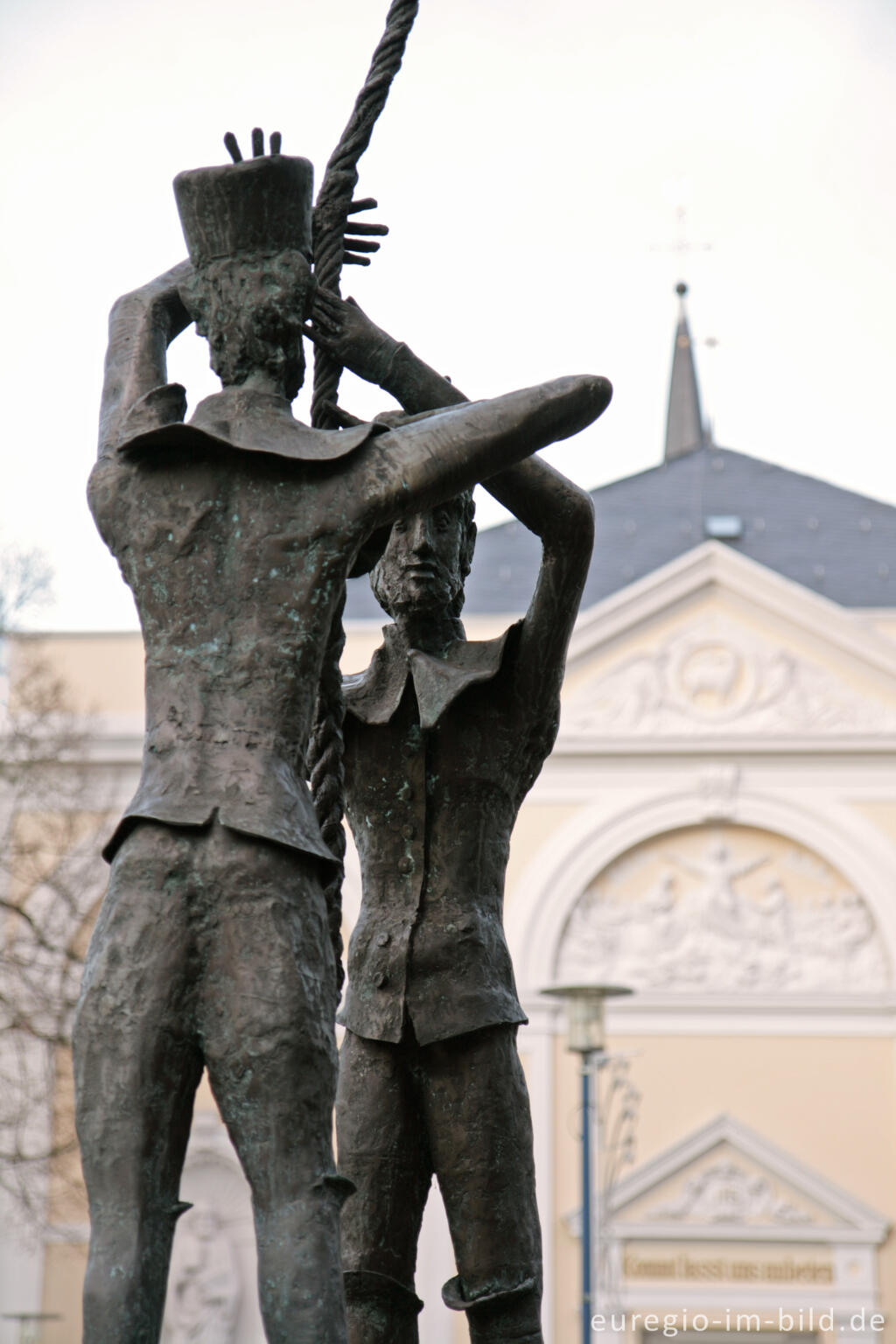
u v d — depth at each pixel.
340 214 3.70
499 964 3.80
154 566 3.16
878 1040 34.75
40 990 24.53
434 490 3.22
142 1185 2.94
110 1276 2.87
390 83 3.71
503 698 3.85
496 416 3.27
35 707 29.77
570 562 3.72
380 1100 3.79
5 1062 26.58
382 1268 3.79
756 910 35.56
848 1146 34.28
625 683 36.44
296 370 3.34
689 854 36.00
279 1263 2.87
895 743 35.66
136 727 35.41
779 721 36.00
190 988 2.98
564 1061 34.88
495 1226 3.71
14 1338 32.78
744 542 40.56
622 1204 33.97
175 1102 2.98
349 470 3.19
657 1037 35.06
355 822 3.89
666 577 36.59
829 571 39.66
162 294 3.67
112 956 2.99
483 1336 3.73
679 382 58.97
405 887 3.82
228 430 3.19
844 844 35.47
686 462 42.94
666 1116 34.66
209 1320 31.47
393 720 3.83
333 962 3.06
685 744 36.03
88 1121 2.96
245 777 3.04
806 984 35.09
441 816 3.82
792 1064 34.75
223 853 2.99
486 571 39.19
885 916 35.09
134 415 3.29
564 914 35.62
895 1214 33.75
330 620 3.20
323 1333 2.84
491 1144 3.72
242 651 3.11
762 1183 34.12
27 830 30.17
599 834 35.91
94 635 36.19
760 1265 33.72
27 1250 33.12
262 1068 2.94
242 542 3.14
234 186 3.27
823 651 36.22
